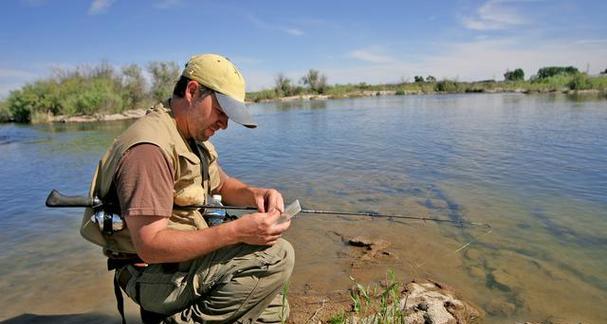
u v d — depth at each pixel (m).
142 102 30.20
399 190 5.60
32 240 4.15
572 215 4.43
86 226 1.97
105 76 30.14
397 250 3.63
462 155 7.90
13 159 9.47
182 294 1.96
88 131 16.34
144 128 1.85
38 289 3.10
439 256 3.51
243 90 2.04
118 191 1.79
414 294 2.81
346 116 18.77
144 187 1.74
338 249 3.69
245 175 6.78
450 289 2.93
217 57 1.99
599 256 3.46
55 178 7.14
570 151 7.89
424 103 28.33
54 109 25.66
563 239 3.81
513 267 3.29
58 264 3.56
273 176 6.66
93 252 3.82
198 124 1.98
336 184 6.04
